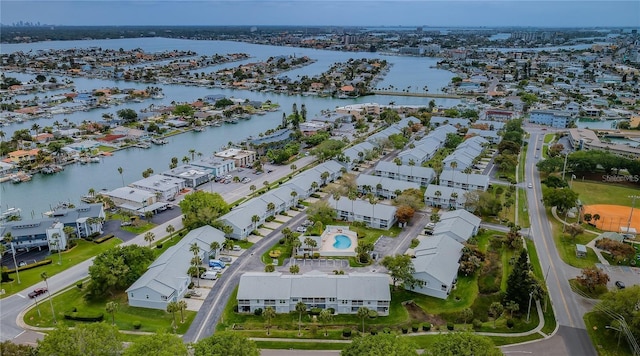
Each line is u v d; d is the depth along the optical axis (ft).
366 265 426.92
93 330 271.28
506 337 324.60
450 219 484.74
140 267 383.65
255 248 458.09
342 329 335.67
